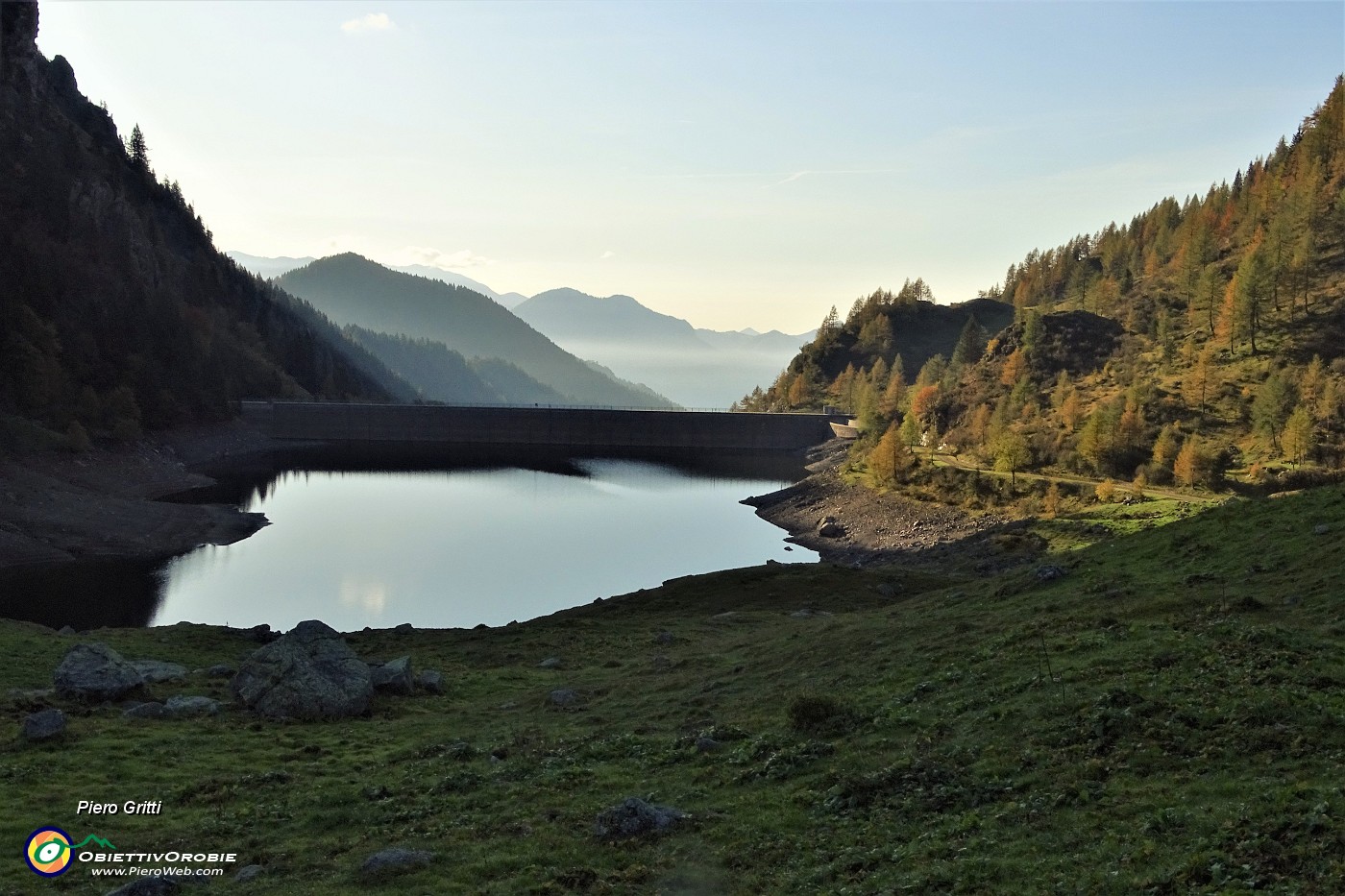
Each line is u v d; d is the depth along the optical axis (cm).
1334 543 4225
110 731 3947
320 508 18850
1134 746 2406
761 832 2400
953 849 2084
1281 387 16088
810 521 17762
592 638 6512
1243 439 16600
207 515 16412
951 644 3844
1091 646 3294
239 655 6069
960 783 2445
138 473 19500
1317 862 1680
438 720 4303
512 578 12975
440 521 17675
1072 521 12700
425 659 6056
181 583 12012
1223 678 2700
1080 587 4700
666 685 4475
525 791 2972
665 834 2472
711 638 6231
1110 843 1942
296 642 4762
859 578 8319
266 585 12081
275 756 3672
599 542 15975
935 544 14038
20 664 5175
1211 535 5059
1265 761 2202
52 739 3756
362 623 10312
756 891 2089
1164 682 2750
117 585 11756
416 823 2784
